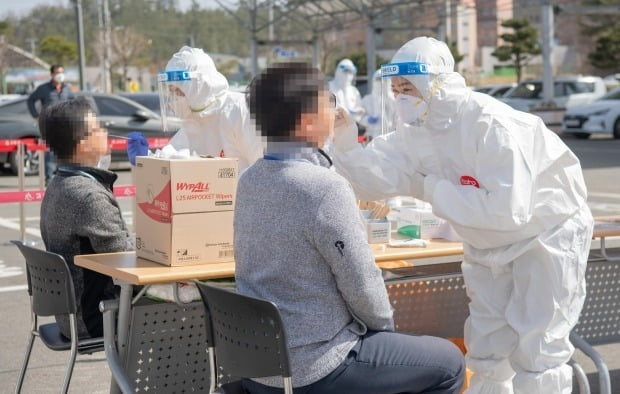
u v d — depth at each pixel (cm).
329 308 283
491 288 346
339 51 4562
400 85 338
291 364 278
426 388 296
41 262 372
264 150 290
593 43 4328
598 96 2558
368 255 281
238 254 291
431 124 338
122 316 358
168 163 337
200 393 407
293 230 277
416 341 295
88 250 386
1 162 1560
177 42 6719
